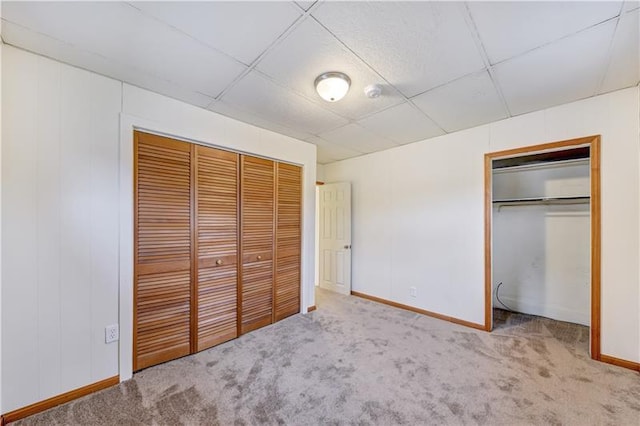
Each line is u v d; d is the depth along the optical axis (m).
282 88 1.97
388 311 3.28
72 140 1.68
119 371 1.84
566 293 2.99
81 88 1.71
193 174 2.26
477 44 1.47
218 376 1.92
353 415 1.54
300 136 3.04
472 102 2.18
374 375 1.92
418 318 3.04
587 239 2.89
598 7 1.21
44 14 1.25
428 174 3.15
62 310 1.64
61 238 1.64
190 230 2.24
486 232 2.67
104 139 1.80
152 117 2.00
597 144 2.07
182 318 2.19
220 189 2.45
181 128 2.16
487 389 1.76
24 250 1.53
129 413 1.56
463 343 2.41
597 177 2.07
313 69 1.73
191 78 1.84
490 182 2.65
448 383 1.83
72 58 1.61
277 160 2.96
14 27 1.34
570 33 1.38
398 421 1.49
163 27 1.35
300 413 1.56
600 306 2.08
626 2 1.17
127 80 1.86
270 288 2.88
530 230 3.24
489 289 2.67
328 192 4.31
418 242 3.24
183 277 2.20
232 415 1.54
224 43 1.48
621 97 1.99
